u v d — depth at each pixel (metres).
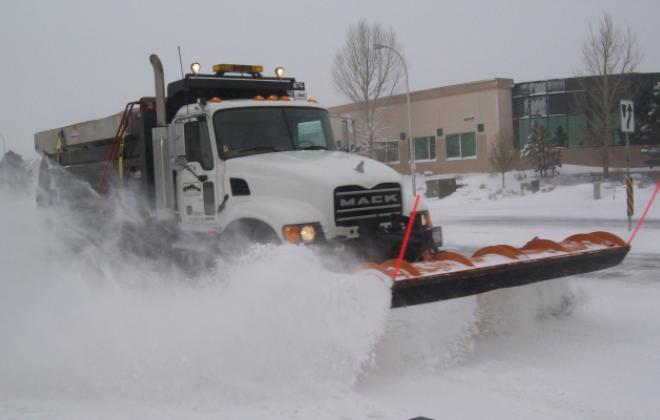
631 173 33.25
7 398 5.11
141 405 4.90
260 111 7.98
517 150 36.06
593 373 5.38
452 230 17.41
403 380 5.36
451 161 39.88
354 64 41.25
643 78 37.38
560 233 15.25
